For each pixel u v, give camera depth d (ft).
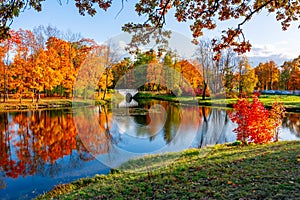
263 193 10.28
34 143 29.76
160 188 12.64
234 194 10.62
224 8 12.03
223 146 24.23
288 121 44.70
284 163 14.69
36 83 70.44
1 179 18.79
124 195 12.50
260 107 25.68
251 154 18.54
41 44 78.38
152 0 10.92
